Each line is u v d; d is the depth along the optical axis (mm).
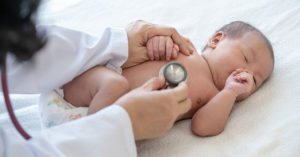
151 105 796
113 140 749
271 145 938
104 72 991
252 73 1167
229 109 1074
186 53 1193
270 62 1207
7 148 679
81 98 1004
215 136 1048
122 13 1735
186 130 1089
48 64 900
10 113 671
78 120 768
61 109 987
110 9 1771
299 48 1296
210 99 1173
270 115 1055
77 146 716
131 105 792
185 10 1688
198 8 1683
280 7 1543
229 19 1575
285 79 1187
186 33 1564
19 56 529
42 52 877
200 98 1156
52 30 941
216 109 1064
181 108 850
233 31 1293
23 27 495
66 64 934
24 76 881
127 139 768
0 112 1164
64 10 1797
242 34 1258
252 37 1234
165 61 1146
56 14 1775
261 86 1222
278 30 1428
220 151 974
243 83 1103
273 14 1522
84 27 1673
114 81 943
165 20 1656
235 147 977
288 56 1284
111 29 1065
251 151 938
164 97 798
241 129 1044
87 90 990
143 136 856
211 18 1610
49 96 981
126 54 1050
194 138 1049
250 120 1066
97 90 964
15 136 722
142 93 816
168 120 826
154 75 1109
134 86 1104
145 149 1011
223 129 1065
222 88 1233
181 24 1613
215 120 1053
